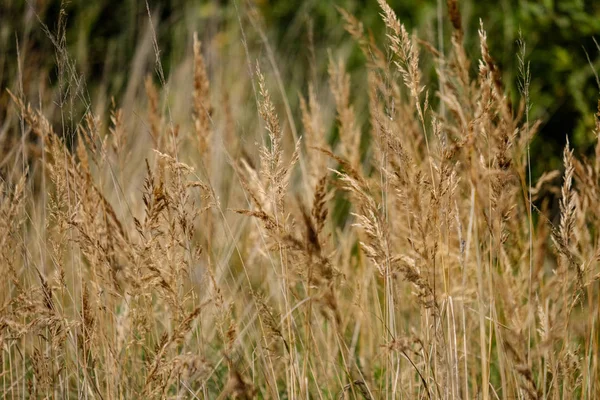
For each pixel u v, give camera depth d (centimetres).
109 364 282
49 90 374
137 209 318
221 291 283
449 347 273
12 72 375
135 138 372
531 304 269
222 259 306
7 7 414
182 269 277
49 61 408
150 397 274
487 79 271
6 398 292
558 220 332
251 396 265
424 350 271
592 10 409
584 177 276
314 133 310
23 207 288
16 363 287
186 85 414
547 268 296
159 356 273
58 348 280
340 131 309
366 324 303
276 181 276
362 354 300
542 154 403
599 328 277
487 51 270
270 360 280
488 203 271
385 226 272
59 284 280
